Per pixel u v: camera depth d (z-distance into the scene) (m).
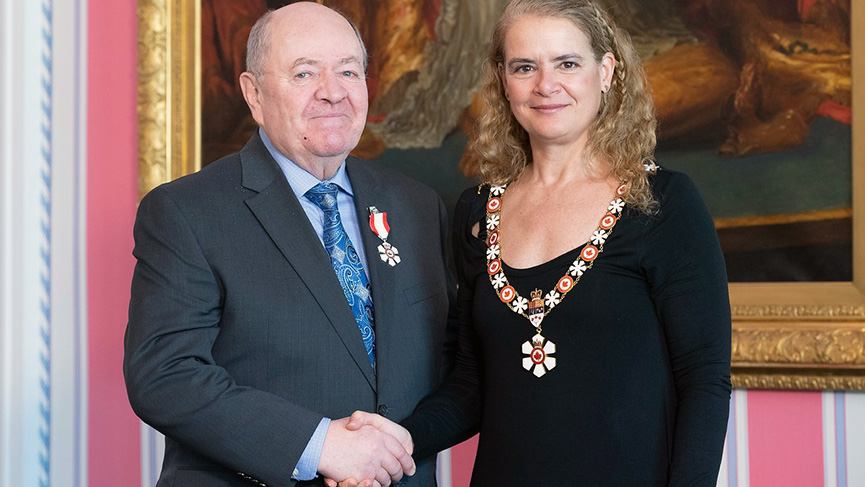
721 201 3.13
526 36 2.12
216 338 2.21
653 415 1.99
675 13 3.17
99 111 3.66
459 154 3.37
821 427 3.04
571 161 2.17
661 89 3.19
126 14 3.65
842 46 3.02
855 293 2.99
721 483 3.14
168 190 2.25
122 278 3.63
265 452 2.07
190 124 3.56
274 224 2.25
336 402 2.21
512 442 2.04
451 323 2.50
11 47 3.67
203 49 3.56
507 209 2.24
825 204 3.03
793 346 2.99
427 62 3.40
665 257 1.99
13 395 3.64
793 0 3.06
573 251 2.05
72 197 3.67
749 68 3.10
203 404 2.08
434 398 2.31
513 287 2.11
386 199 2.48
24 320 3.65
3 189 3.65
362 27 3.46
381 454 2.12
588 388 1.99
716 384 1.94
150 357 2.13
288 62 2.29
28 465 3.63
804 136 3.05
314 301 2.22
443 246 2.57
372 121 3.45
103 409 3.63
